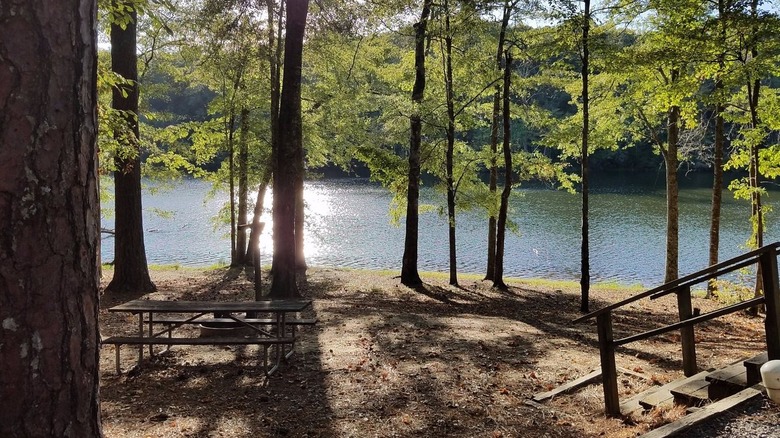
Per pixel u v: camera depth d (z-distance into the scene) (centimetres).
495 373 609
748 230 2589
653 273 1897
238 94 1482
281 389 541
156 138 1462
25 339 176
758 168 1059
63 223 183
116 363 589
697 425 360
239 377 577
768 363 366
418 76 1339
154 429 439
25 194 174
